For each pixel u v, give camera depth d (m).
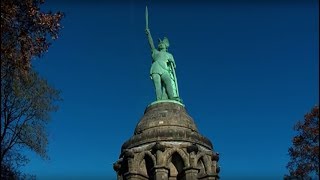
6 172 35.94
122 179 51.56
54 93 40.84
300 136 37.81
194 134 51.91
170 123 52.12
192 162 49.28
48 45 35.44
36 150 39.16
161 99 55.50
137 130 53.41
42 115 39.59
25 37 34.47
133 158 50.50
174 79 57.12
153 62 58.22
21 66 34.75
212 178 49.62
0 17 32.50
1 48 33.25
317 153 36.56
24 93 38.31
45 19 34.94
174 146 50.12
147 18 62.12
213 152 51.91
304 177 37.53
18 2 34.47
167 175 48.84
